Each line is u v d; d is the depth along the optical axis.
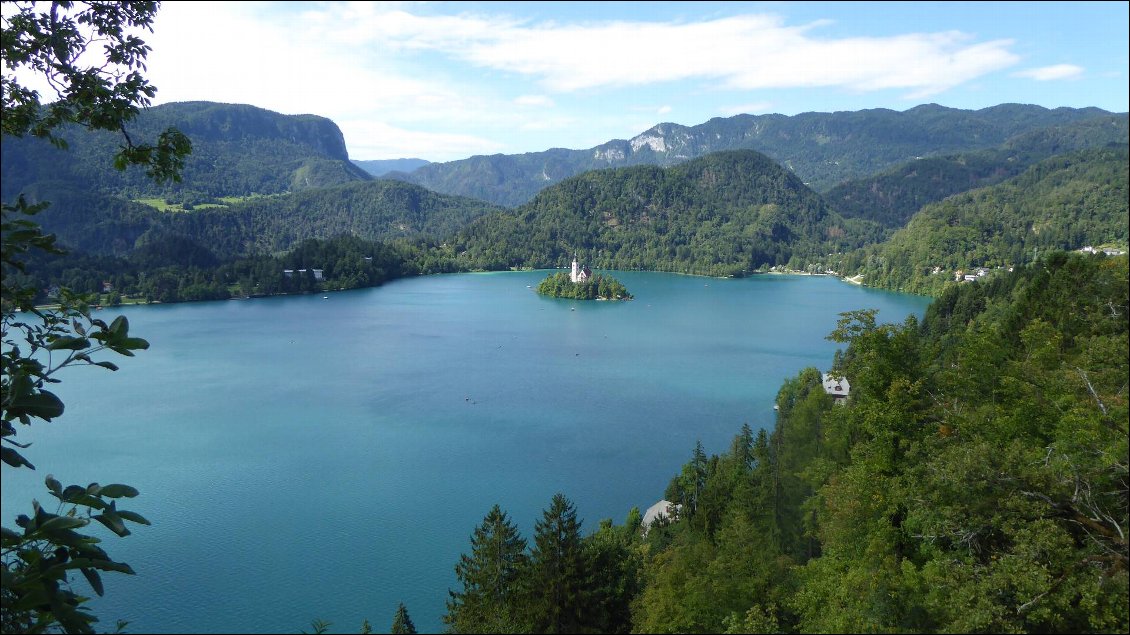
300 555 91.88
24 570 9.51
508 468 121.12
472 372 191.38
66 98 13.43
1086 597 31.28
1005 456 38.62
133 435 135.38
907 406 47.69
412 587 85.31
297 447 129.88
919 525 42.47
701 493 85.00
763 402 161.75
